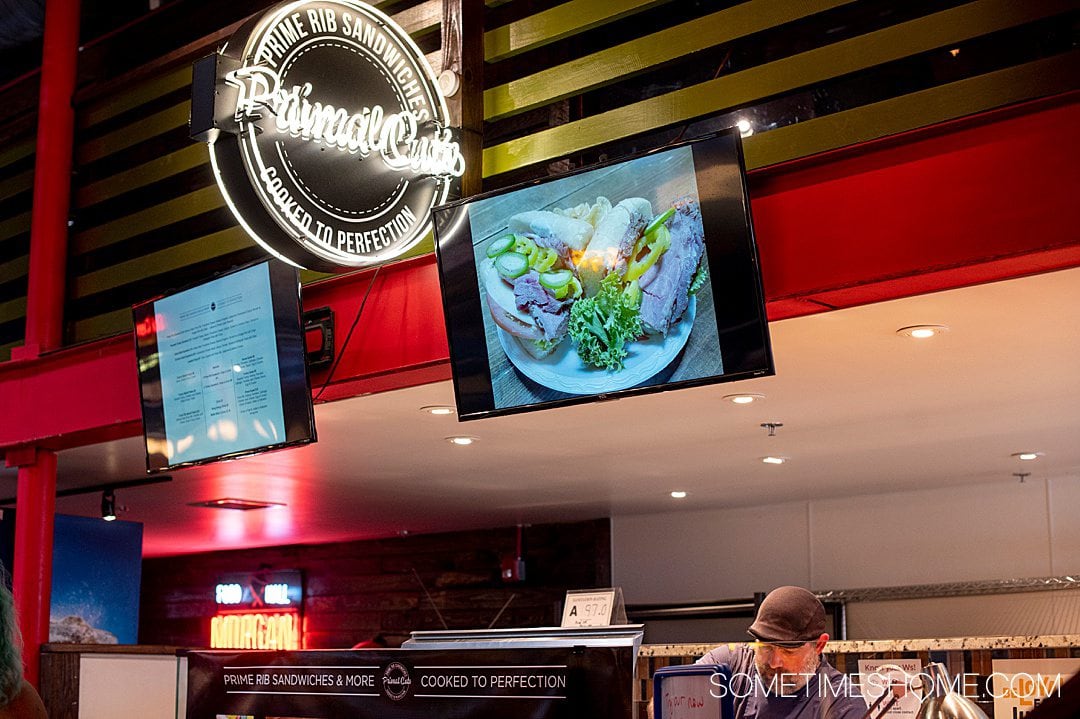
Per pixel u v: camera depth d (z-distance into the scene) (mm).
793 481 7680
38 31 7500
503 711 3258
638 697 3279
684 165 3693
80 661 6152
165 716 6473
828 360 4871
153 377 5219
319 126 4102
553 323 3969
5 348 6758
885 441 6406
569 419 5859
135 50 6512
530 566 9891
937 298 4082
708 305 3658
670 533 9133
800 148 4004
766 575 8586
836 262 3730
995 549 7582
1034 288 3971
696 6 4516
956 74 3781
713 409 5684
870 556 8117
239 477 7609
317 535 10695
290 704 3645
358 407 5617
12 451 6285
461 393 4180
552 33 4730
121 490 8133
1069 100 3385
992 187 3471
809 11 4082
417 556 10641
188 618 12273
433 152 4418
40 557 6164
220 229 6047
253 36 4004
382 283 4855
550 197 3979
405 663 3453
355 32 4312
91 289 6262
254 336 4809
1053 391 5340
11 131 6996
